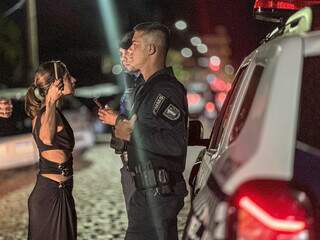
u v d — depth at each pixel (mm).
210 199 2514
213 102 30766
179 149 3779
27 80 20047
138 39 3971
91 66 30484
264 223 2186
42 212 4480
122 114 4094
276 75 2396
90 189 10438
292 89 2357
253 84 2783
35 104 4539
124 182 4320
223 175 2436
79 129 15227
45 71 4488
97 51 31250
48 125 4414
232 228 2229
